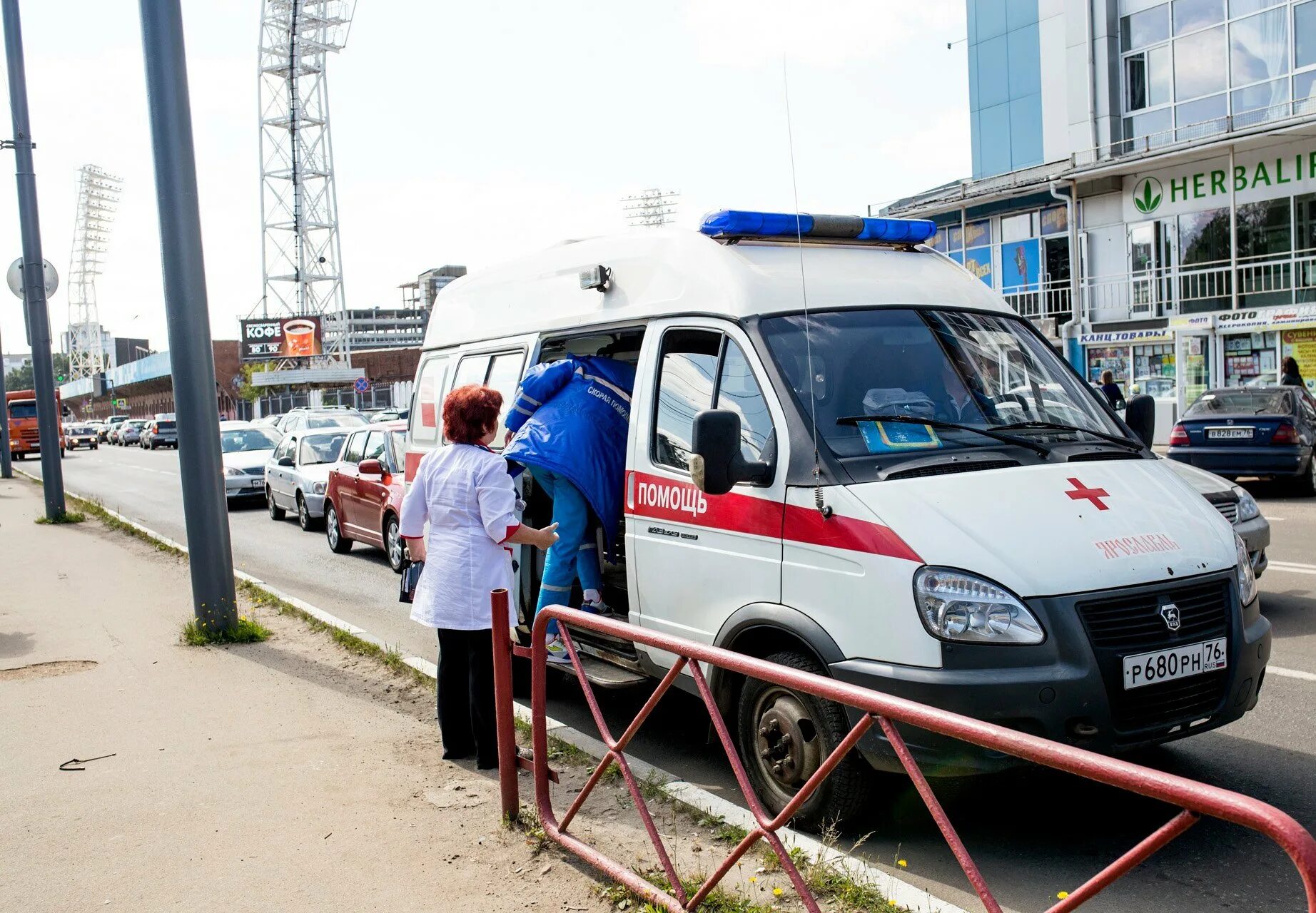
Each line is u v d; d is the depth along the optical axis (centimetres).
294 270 7712
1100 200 2644
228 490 2092
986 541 402
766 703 454
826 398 465
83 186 10944
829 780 422
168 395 9338
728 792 493
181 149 779
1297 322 2203
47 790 500
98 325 11694
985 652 385
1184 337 2439
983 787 480
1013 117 2927
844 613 417
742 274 502
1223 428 1452
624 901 375
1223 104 2414
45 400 1741
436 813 461
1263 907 372
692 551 496
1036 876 398
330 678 695
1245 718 566
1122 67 2627
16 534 1577
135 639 820
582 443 573
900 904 361
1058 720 383
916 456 447
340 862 416
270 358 7706
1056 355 548
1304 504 1392
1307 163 2239
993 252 2955
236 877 405
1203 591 414
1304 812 446
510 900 381
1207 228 2430
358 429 1407
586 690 406
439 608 505
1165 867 404
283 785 500
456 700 529
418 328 13638
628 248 579
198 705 635
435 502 513
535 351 644
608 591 636
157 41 772
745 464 450
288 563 1325
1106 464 468
